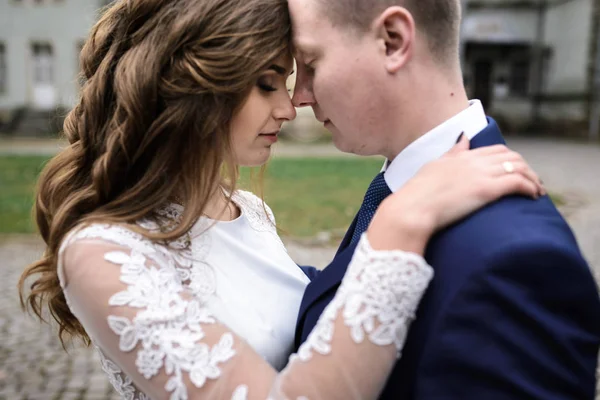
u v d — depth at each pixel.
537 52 23.95
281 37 1.12
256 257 1.33
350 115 1.07
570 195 9.37
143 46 1.13
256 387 0.95
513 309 0.85
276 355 1.24
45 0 21.31
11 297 4.87
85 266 1.04
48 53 21.81
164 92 1.12
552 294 0.86
